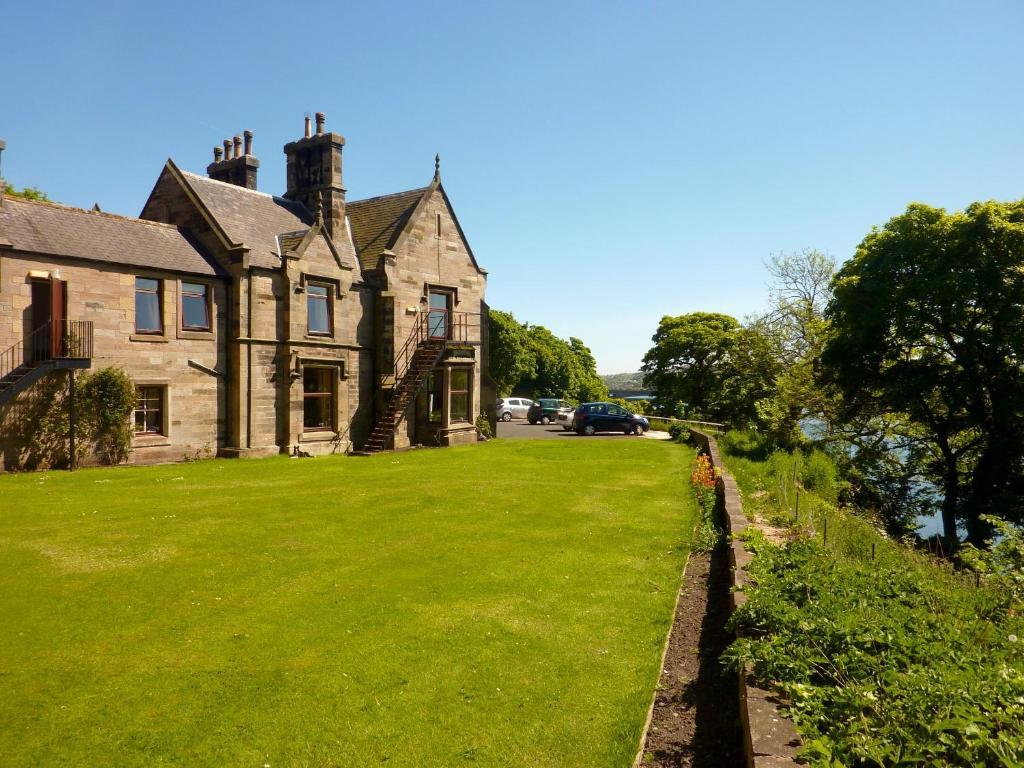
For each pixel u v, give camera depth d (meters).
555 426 47.19
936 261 26.53
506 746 5.57
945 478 31.44
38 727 5.79
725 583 9.70
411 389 28.20
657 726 5.87
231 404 24.12
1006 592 7.04
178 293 22.73
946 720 3.80
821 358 31.77
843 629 5.33
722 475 15.84
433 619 8.22
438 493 16.44
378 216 31.53
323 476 19.22
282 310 25.38
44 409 19.61
